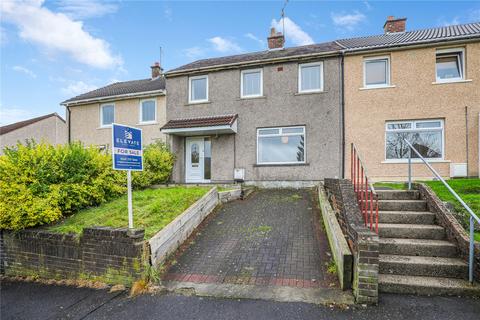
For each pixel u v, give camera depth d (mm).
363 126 11164
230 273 4816
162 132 12766
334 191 6320
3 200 5801
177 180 13141
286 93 12008
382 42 11578
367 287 3760
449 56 10812
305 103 11773
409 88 10773
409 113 10742
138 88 15586
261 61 12203
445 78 10781
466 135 10227
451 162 10281
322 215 7121
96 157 7621
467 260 4242
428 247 4609
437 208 5250
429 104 10570
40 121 23859
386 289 4078
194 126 11953
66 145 7645
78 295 4582
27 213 5699
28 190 5910
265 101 12258
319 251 5395
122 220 6188
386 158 11039
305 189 10906
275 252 5438
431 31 13078
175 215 6453
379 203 5852
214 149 12852
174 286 4516
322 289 4199
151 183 11445
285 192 10453
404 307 3686
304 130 11773
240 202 9148
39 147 6742
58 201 6273
